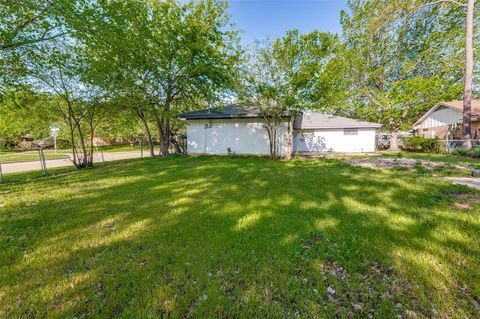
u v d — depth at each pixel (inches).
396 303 62.4
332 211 133.1
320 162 384.2
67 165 498.0
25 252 96.0
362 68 645.9
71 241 105.5
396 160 385.1
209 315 60.2
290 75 379.2
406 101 597.3
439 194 161.0
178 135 655.8
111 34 267.6
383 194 165.5
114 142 1360.7
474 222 108.4
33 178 294.8
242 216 130.6
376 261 82.4
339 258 83.4
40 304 65.4
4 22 235.6
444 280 70.2
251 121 555.5
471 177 219.5
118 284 73.6
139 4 343.0
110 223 126.5
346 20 644.1
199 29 458.9
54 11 217.5
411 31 600.1
